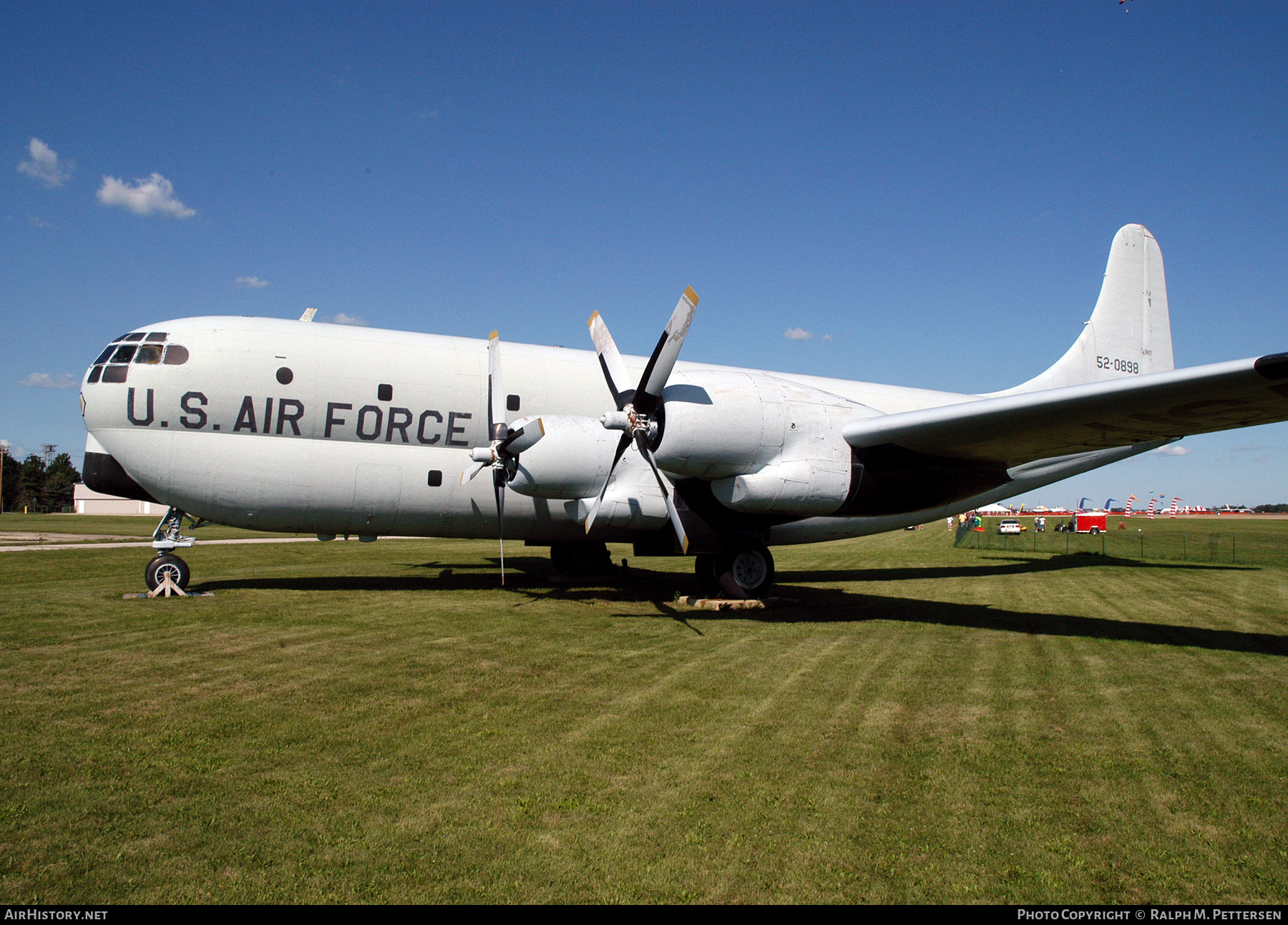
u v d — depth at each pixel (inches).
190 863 146.9
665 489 416.8
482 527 523.5
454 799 176.7
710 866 148.4
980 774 195.6
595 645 343.0
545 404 526.6
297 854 150.9
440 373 503.5
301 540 1235.9
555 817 168.2
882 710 248.7
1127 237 723.4
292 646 332.8
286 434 471.5
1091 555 1046.4
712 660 316.8
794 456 424.8
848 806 175.6
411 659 311.1
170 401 450.6
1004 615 460.4
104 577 600.1
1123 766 202.1
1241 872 149.6
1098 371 706.2
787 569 781.9
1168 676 299.6
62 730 219.5
